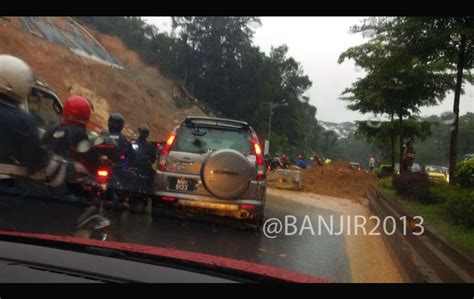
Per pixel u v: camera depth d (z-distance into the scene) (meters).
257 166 7.15
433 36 9.09
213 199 6.93
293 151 52.50
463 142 14.48
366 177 21.11
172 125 38.16
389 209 9.97
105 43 38.00
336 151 51.81
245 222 7.20
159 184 7.09
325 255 6.61
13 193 5.78
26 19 29.89
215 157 6.73
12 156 5.69
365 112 16.06
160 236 6.43
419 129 17.84
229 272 2.71
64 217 5.98
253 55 45.50
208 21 43.03
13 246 2.75
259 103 46.88
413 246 6.40
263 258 6.06
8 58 5.59
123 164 6.93
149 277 2.41
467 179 10.18
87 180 6.05
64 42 32.28
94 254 2.74
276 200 13.19
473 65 9.79
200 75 45.00
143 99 36.47
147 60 41.91
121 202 6.84
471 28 8.69
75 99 5.96
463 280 4.12
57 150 5.89
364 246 7.51
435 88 12.51
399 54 9.99
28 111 5.80
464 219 7.34
